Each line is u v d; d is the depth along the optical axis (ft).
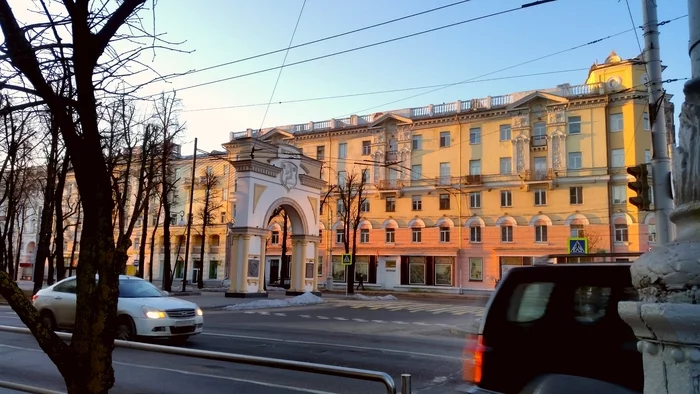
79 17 9.87
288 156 99.91
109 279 9.62
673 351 4.89
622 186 130.21
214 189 184.24
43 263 79.05
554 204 136.36
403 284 154.81
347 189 146.92
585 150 133.39
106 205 9.87
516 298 12.75
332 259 168.66
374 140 161.48
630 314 5.27
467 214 147.33
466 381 13.83
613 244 129.18
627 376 10.39
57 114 9.91
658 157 31.37
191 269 190.80
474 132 148.66
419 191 153.79
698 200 5.46
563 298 11.90
